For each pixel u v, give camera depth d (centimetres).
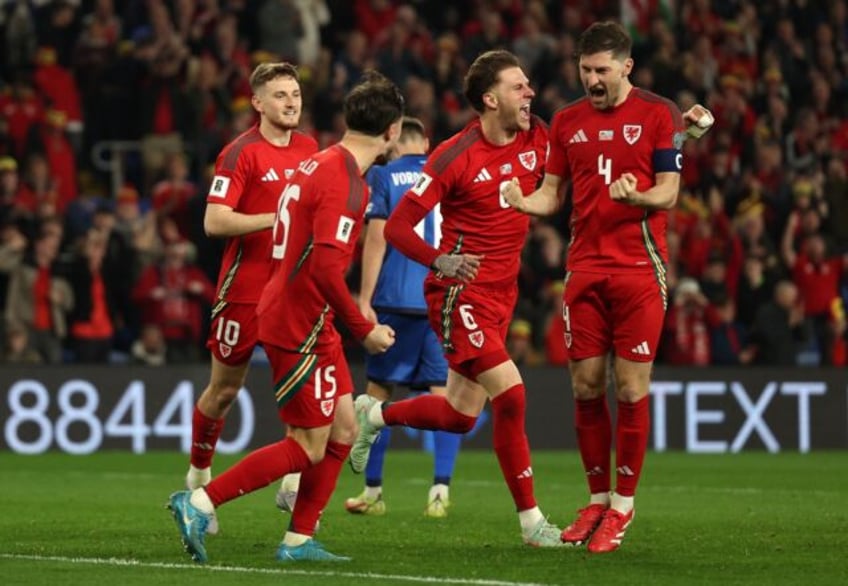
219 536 2750
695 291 5731
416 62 6556
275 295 2306
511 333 5591
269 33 6600
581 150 2541
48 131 6031
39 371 5172
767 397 5634
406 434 5469
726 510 3331
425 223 3247
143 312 5459
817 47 7200
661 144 2497
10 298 5294
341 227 2230
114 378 5231
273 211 2798
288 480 2978
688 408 5597
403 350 3269
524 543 2616
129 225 5650
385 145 2303
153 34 6322
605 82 2498
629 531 2859
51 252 5356
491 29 6738
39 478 4197
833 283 6041
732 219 6309
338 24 6988
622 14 6925
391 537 2752
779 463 4978
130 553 2470
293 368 2297
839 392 5675
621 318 2547
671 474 4494
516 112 2548
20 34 6391
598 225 2541
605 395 2605
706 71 6831
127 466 4644
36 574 2211
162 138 6144
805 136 6756
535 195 2572
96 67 6325
